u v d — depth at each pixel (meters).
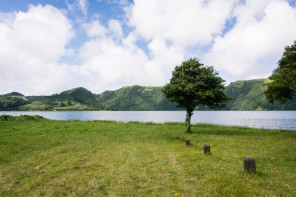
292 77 16.92
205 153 11.34
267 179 7.41
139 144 14.66
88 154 11.56
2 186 7.05
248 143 15.04
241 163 9.52
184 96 22.58
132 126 29.08
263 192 6.32
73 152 12.03
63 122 33.44
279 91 18.55
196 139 17.14
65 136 18.02
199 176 7.82
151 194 6.33
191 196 6.16
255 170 8.11
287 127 47.91
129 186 6.95
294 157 10.33
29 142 14.71
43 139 16.08
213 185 6.91
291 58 19.75
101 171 8.54
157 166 9.16
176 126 31.73
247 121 74.00
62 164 9.55
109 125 29.67
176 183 7.18
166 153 11.71
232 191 6.31
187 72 24.58
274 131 24.72
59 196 6.28
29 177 7.92
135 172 8.37
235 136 19.12
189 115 23.38
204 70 23.48
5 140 15.16
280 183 7.01
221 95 22.81
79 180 7.51
